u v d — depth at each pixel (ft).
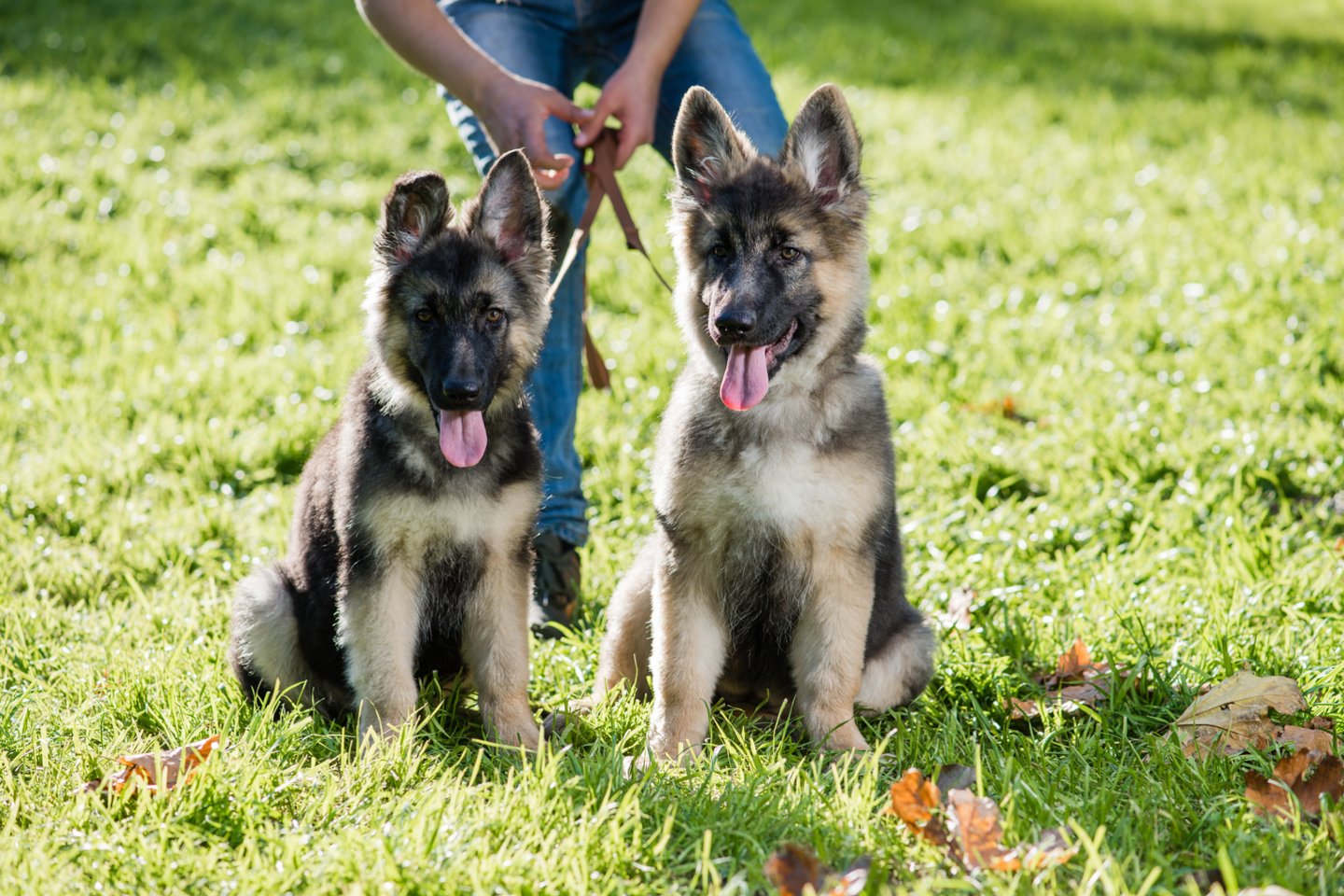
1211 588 15.99
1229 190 35.73
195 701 13.24
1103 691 13.53
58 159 35.65
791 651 14.03
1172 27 61.87
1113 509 18.63
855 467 13.26
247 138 38.42
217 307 27.89
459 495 13.12
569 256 16.02
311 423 21.63
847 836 10.47
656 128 17.79
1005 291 28.78
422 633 13.98
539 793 10.82
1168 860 9.98
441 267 13.57
